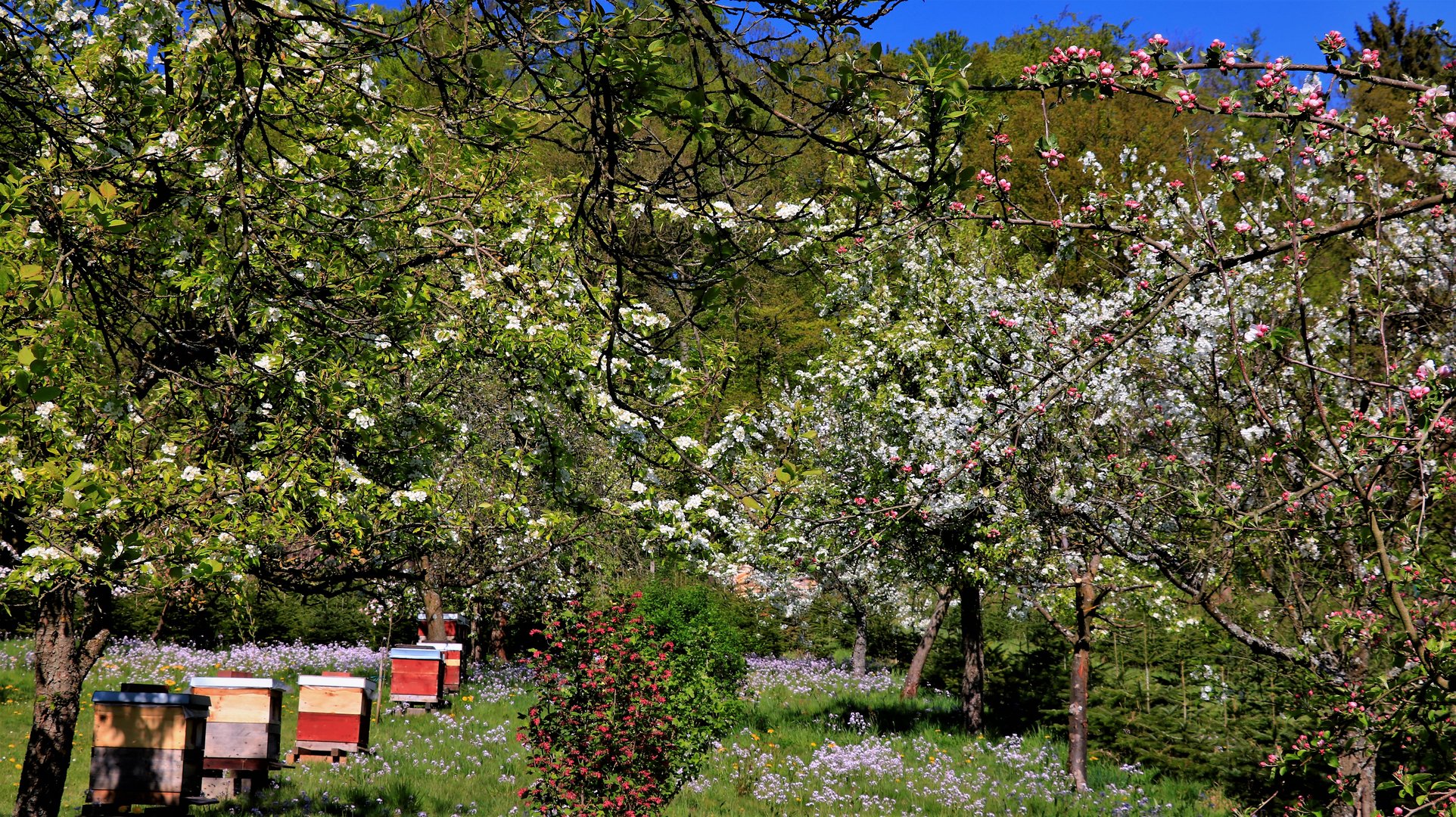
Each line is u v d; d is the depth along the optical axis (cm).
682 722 1039
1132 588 1149
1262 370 587
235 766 1073
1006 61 3017
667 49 287
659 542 745
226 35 334
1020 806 1220
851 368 1453
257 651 2202
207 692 1082
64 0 426
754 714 1783
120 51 488
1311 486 394
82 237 383
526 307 598
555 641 943
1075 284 1227
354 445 735
